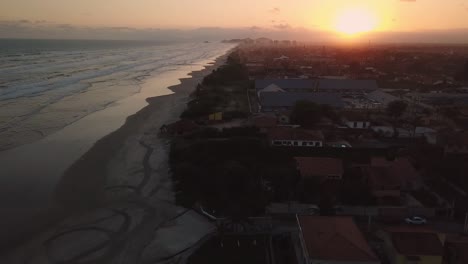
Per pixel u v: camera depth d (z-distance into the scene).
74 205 48.22
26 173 57.22
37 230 42.41
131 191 52.34
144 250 39.03
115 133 78.62
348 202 47.44
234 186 49.16
